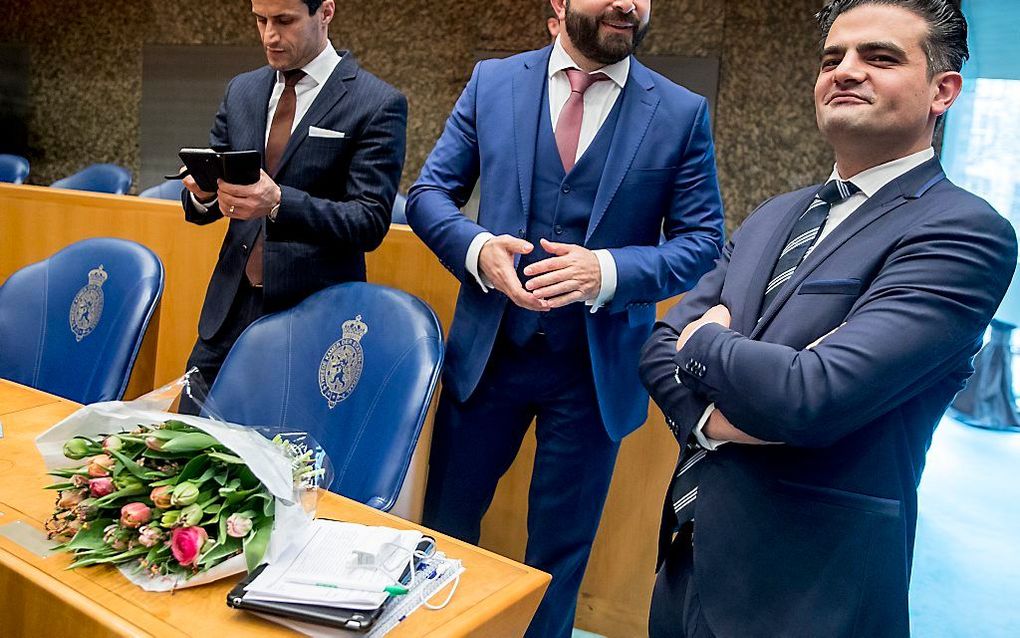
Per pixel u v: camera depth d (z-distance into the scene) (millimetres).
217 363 2398
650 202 2076
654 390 1564
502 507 2740
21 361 2443
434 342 1890
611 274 1921
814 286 1400
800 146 5594
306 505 1465
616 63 2029
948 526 3725
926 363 1278
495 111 2105
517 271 2062
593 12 1919
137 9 7270
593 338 2039
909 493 1375
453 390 2154
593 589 2672
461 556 1451
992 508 3967
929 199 1362
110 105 7531
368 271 2760
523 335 2076
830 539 1341
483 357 2086
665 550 1568
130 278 2373
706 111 2113
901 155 1402
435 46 6402
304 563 1335
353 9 6574
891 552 1337
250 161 2010
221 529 1320
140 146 7379
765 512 1384
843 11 1412
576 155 2049
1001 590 3145
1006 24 4781
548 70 2098
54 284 2482
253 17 6879
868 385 1265
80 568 1336
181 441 1368
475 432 2176
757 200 5727
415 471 1895
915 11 1349
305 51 2320
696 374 1417
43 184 7895
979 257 1292
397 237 2717
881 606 1336
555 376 2104
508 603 1320
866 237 1384
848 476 1351
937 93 1374
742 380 1338
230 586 1314
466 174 2197
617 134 2039
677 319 1624
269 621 1227
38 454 1759
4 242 3324
